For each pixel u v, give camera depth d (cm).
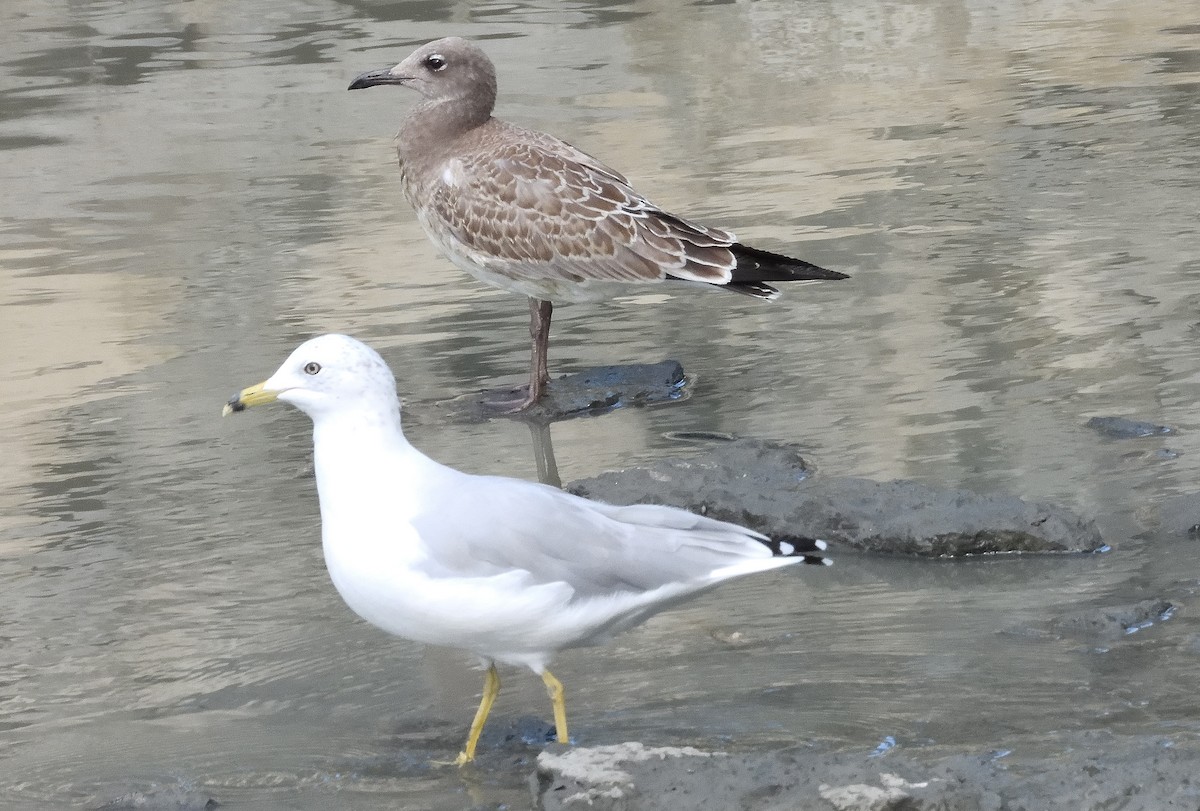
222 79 2822
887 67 2739
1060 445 1174
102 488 1180
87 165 2278
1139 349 1375
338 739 809
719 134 2325
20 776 781
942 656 855
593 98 2591
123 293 1686
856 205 1912
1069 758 719
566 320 1573
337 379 772
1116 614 883
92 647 928
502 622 762
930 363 1375
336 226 1923
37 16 3419
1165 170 1989
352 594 782
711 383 1371
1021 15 3119
